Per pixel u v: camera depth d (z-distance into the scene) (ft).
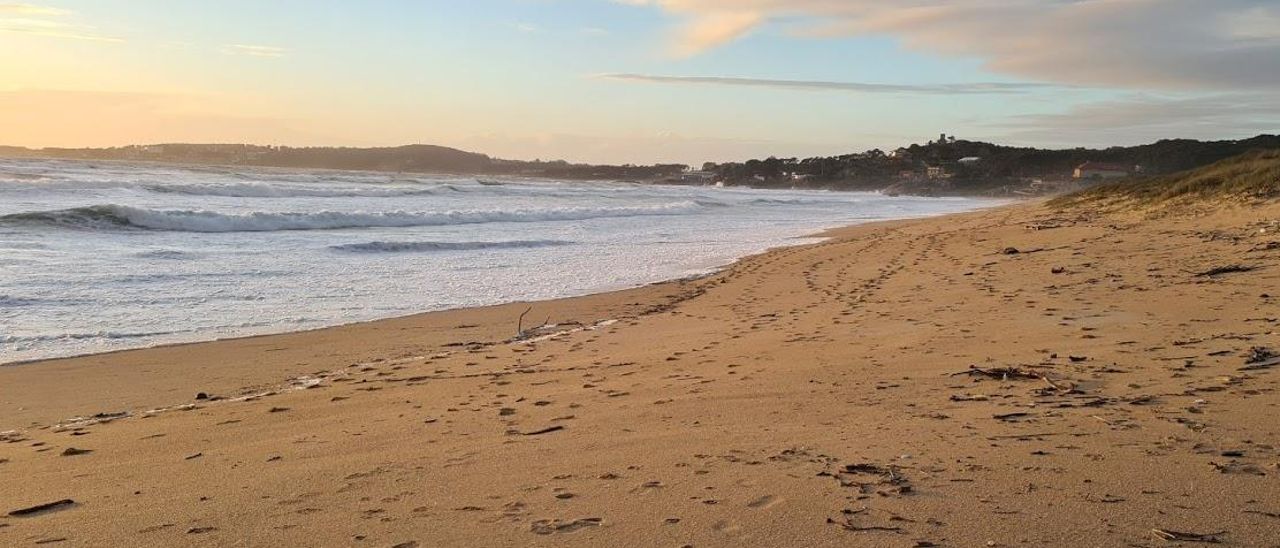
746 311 39.29
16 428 21.95
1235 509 11.39
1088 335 25.20
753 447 15.57
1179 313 28.19
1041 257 52.31
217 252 62.69
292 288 48.32
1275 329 23.79
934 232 89.15
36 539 12.41
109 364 29.81
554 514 12.56
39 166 206.69
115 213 78.28
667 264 65.00
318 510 13.26
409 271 57.41
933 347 25.12
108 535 12.48
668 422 17.99
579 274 58.08
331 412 21.21
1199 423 15.33
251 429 19.69
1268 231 51.52
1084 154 479.00
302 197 143.84
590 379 23.90
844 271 55.26
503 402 21.29
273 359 30.83
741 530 11.55
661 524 11.94
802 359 24.89
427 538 11.82
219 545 11.89
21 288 44.11
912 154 640.58
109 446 18.62
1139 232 62.64
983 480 13.06
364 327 37.65
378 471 15.35
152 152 537.24
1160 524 11.04
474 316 40.91
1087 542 10.62
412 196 164.76
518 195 193.26
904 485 13.01
